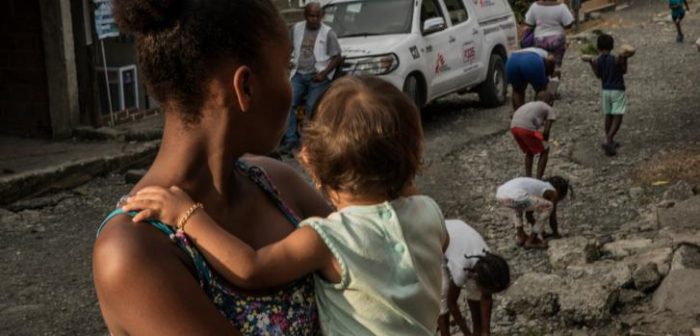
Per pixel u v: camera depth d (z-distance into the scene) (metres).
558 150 10.04
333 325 1.64
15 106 10.56
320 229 1.62
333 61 10.00
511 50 13.10
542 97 8.88
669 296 5.72
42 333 5.93
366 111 1.69
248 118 1.52
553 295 5.76
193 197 1.51
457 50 11.65
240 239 1.58
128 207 1.44
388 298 1.65
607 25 21.48
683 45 17.41
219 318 1.42
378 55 10.41
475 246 5.18
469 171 9.42
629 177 8.88
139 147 9.94
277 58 1.53
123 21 1.47
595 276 6.18
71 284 6.75
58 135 10.39
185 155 1.50
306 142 1.76
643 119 11.16
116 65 10.91
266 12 1.52
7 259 7.26
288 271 1.56
